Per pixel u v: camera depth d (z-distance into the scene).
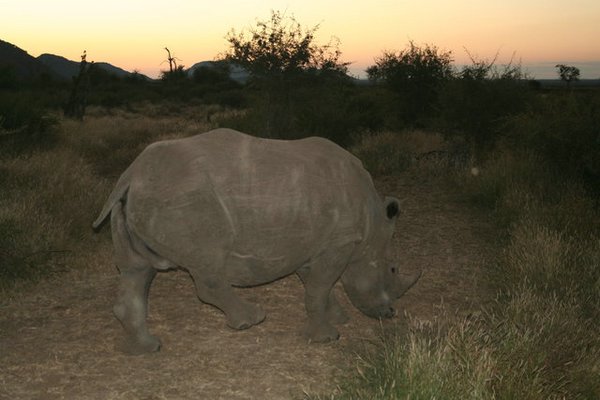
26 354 5.21
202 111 39.97
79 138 17.64
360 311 6.24
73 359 5.14
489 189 11.16
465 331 4.94
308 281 5.43
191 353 5.30
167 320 6.03
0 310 6.14
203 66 62.34
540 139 11.16
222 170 4.86
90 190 9.84
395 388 4.21
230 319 5.03
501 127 14.48
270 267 5.06
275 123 18.14
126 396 4.57
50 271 7.13
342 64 18.44
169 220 4.80
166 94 52.34
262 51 17.92
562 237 8.06
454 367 4.35
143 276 5.20
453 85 15.81
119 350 5.28
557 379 4.62
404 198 11.86
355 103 19.80
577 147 10.52
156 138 19.61
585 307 6.18
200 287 5.02
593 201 9.26
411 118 20.50
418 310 6.47
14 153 13.02
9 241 7.18
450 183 12.75
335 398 4.45
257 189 4.88
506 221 9.58
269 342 5.55
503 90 15.23
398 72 20.45
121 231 5.01
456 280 7.47
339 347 5.46
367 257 5.56
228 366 5.07
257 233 4.90
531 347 4.85
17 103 15.95
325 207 5.09
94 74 59.84
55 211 8.65
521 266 6.94
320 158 5.25
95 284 6.95
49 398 4.53
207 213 4.78
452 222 10.16
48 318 5.99
